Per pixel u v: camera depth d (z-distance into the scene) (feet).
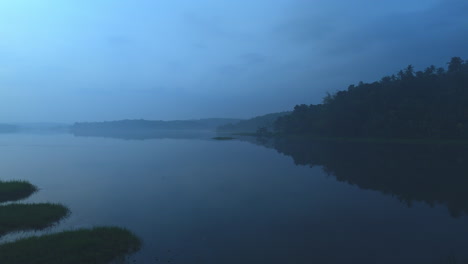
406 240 54.13
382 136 293.02
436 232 57.98
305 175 122.52
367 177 115.14
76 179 117.39
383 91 330.34
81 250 46.11
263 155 199.52
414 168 132.57
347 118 335.26
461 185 99.09
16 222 60.64
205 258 46.68
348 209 73.87
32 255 43.52
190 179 116.06
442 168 130.93
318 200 82.84
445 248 50.42
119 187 101.91
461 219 65.72
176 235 56.54
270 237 55.77
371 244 52.39
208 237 55.72
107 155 209.15
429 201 80.84
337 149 226.79
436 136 256.93
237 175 124.16
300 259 46.50
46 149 262.06
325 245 51.90
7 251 44.50
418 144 241.35
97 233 52.95
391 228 60.49
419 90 319.06
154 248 50.24
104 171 137.59
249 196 87.97
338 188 97.86
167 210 73.77
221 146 283.59
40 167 152.25
